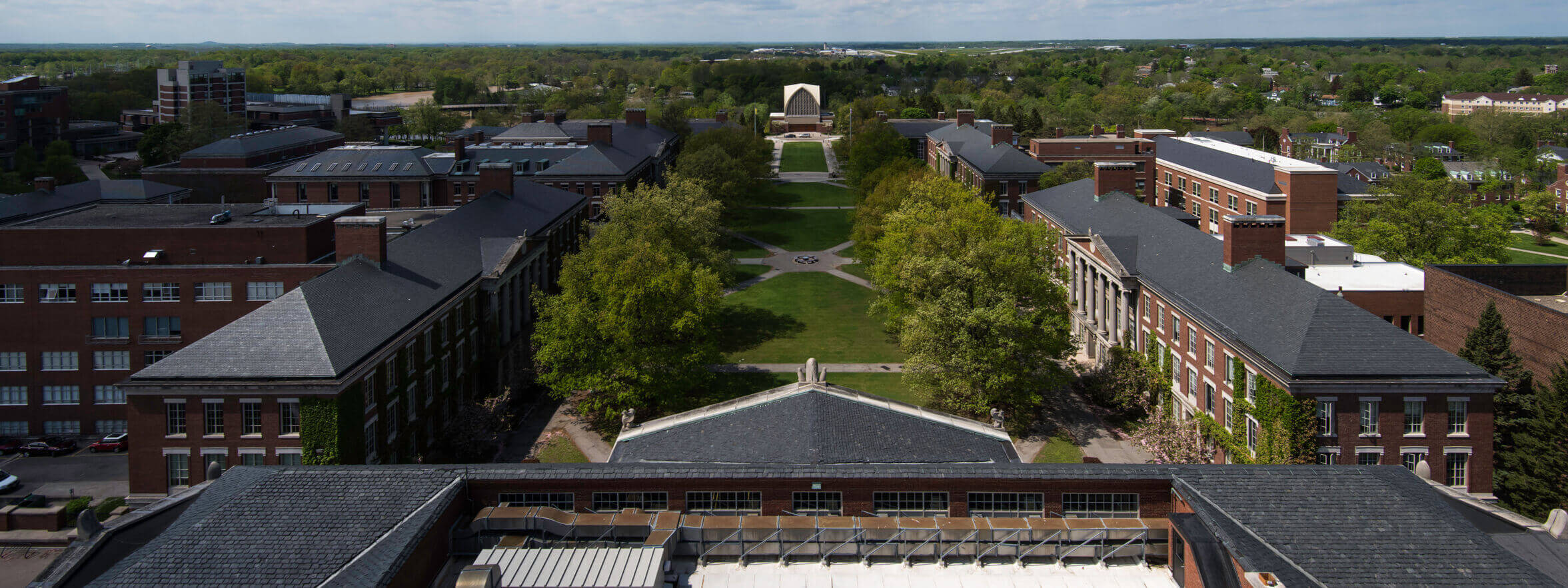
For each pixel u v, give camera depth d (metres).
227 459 68.50
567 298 92.31
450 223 107.56
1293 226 151.00
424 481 40.81
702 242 133.25
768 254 177.75
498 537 40.31
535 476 41.75
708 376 93.44
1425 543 36.66
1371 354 68.94
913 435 50.12
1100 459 84.50
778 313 137.38
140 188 147.38
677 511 42.06
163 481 68.94
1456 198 161.75
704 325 105.62
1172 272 95.00
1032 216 149.12
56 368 92.88
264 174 180.62
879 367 112.31
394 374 77.56
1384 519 38.03
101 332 92.19
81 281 91.25
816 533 40.09
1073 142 198.62
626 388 87.50
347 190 164.62
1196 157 183.12
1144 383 93.94
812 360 55.81
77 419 93.56
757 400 52.50
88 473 86.19
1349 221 135.38
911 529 39.97
